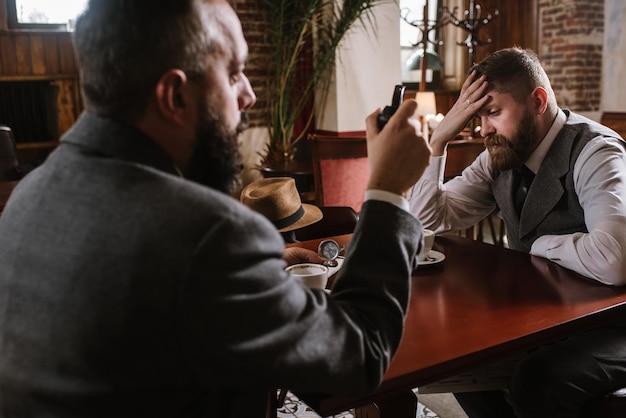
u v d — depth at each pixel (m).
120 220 0.71
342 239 1.94
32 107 4.71
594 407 1.46
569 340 1.54
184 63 0.76
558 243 1.61
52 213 0.75
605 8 6.36
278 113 4.98
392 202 0.92
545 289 1.44
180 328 0.70
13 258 0.76
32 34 4.54
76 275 0.70
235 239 0.71
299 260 1.64
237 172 0.87
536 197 1.79
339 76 5.01
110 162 0.74
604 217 1.56
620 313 1.34
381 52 5.13
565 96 6.43
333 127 5.13
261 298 0.73
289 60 4.92
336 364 0.80
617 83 6.39
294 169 4.27
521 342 1.18
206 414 0.80
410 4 6.09
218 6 0.81
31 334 0.72
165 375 0.71
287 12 4.97
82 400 0.69
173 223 0.70
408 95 6.13
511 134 1.75
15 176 3.54
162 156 0.77
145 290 0.69
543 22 6.52
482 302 1.37
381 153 0.93
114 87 0.75
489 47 6.46
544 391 1.46
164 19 0.74
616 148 1.67
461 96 1.86
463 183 2.06
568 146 1.72
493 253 1.76
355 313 0.86
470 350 1.13
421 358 1.10
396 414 1.30
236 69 0.83
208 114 0.80
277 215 2.02
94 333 0.69
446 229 2.01
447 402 2.40
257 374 0.74
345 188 3.16
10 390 0.74
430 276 1.57
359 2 4.58
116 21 0.74
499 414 1.75
